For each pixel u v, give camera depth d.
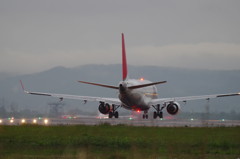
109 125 198.12
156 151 126.12
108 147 135.62
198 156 119.56
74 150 127.44
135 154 117.88
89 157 115.75
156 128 186.00
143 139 146.62
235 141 144.00
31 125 198.38
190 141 143.12
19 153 123.75
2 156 118.31
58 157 117.19
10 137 152.62
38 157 117.19
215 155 122.00
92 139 145.62
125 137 151.50
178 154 122.00
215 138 151.62
